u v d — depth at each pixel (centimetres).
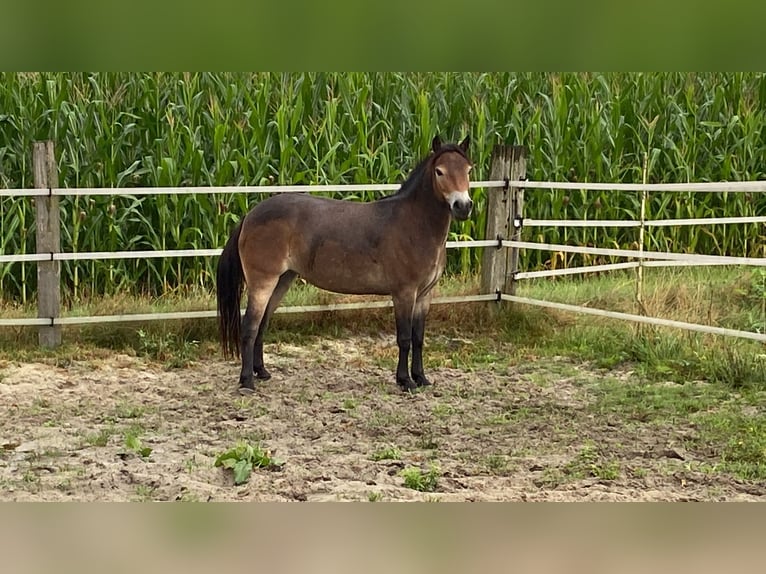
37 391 713
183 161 975
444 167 676
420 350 741
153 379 757
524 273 932
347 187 870
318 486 514
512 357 830
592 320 901
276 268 711
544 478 535
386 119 1120
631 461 568
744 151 1167
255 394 715
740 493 516
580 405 693
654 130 1173
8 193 789
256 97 1056
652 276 1048
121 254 827
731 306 923
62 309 929
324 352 848
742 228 1160
